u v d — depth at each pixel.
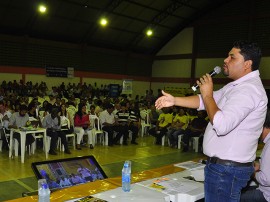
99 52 15.07
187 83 16.06
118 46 15.80
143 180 2.14
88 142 7.21
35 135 6.32
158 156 6.62
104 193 1.78
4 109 6.68
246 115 1.20
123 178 1.85
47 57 13.30
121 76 16.22
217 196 1.26
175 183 2.04
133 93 16.83
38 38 12.91
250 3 13.68
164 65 17.09
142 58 17.05
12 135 5.80
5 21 11.61
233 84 1.34
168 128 7.98
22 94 11.34
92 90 14.05
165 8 14.02
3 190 4.02
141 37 15.73
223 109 1.21
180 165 2.66
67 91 13.12
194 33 15.68
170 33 16.36
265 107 1.27
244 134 1.24
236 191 1.25
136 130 7.98
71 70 14.10
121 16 13.55
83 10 12.41
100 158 6.12
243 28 13.99
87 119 7.14
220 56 14.82
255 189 2.08
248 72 1.31
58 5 11.67
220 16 14.73
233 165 1.24
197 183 2.06
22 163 5.40
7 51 12.19
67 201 1.67
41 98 10.57
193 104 1.58
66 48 13.86
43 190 1.55
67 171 2.17
